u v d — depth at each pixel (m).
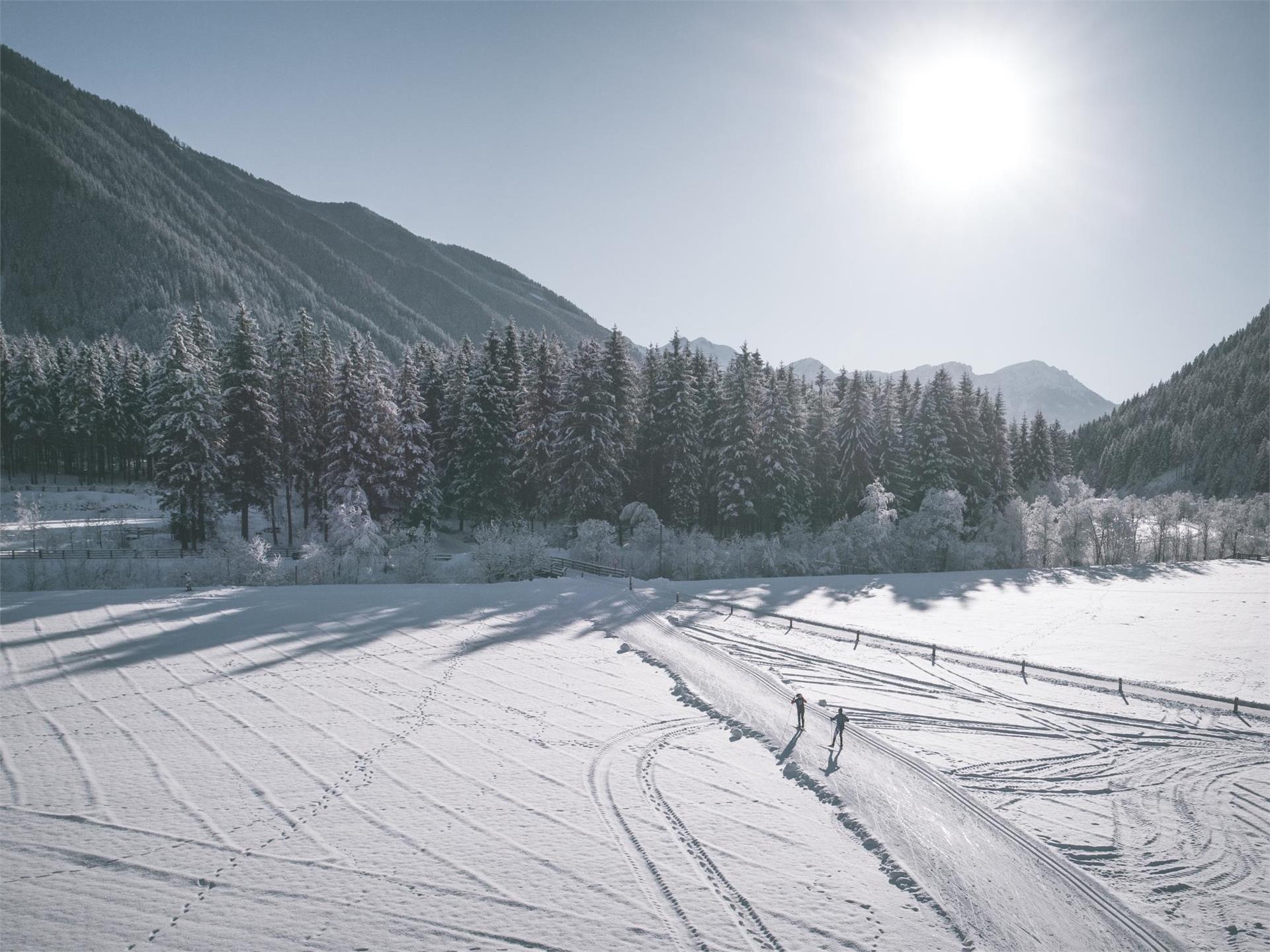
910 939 11.60
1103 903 12.80
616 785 17.08
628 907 12.36
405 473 49.28
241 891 12.63
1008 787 17.77
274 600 35.69
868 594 42.69
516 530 49.09
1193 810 16.83
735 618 35.78
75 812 15.19
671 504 54.00
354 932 11.60
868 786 17.19
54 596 35.28
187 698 22.09
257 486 47.16
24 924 11.62
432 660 26.94
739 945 11.41
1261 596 43.34
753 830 15.05
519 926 11.81
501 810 15.73
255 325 47.66
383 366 61.91
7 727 19.64
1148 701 24.80
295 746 18.84
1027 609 39.50
